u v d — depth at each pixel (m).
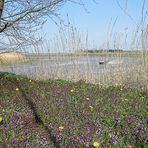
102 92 10.87
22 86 12.07
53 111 7.87
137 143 5.73
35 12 14.19
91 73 13.92
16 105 8.61
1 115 7.32
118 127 6.60
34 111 7.90
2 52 15.27
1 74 15.95
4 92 10.74
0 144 5.50
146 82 12.27
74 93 10.49
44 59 15.45
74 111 7.90
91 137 5.77
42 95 10.21
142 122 6.93
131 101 9.40
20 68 17.05
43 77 15.33
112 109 8.24
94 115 7.46
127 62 13.21
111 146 5.54
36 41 15.20
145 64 12.60
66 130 6.18
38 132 6.12
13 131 6.18
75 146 5.46
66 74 14.78
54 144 5.52
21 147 5.41
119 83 12.97
